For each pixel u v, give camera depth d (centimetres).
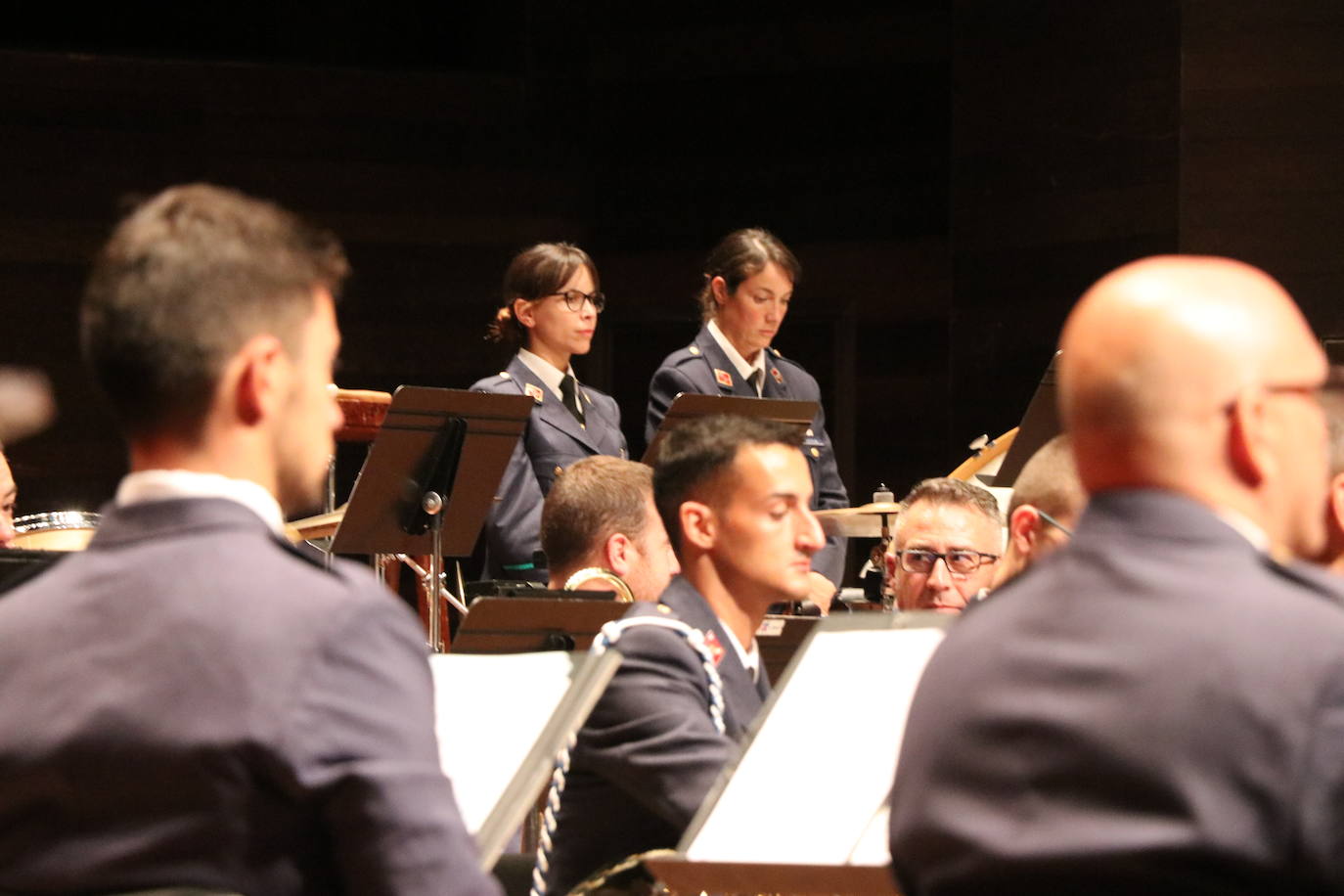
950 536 1198
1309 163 2614
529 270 1855
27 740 478
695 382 1886
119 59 2948
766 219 3100
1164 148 2653
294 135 3030
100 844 472
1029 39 2812
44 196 2905
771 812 689
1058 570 497
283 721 467
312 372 526
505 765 654
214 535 502
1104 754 452
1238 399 476
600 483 1151
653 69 3138
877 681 707
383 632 494
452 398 1477
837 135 3073
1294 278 2609
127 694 475
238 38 3044
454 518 1542
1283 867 429
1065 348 500
